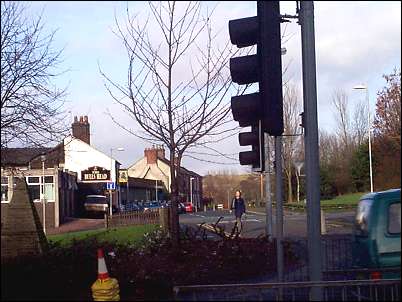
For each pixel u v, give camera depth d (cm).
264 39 714
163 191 8925
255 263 1218
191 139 1253
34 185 4894
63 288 794
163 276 1077
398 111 4075
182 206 5759
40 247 1107
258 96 808
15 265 787
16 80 1510
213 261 1210
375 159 4344
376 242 889
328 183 5606
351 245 1044
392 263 882
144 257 1152
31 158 1742
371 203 915
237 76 819
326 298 782
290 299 793
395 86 4128
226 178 11206
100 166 6650
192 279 1109
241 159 969
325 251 1159
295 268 1201
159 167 9181
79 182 6625
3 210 1149
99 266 824
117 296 825
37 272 778
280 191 1009
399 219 891
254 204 7781
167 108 1502
